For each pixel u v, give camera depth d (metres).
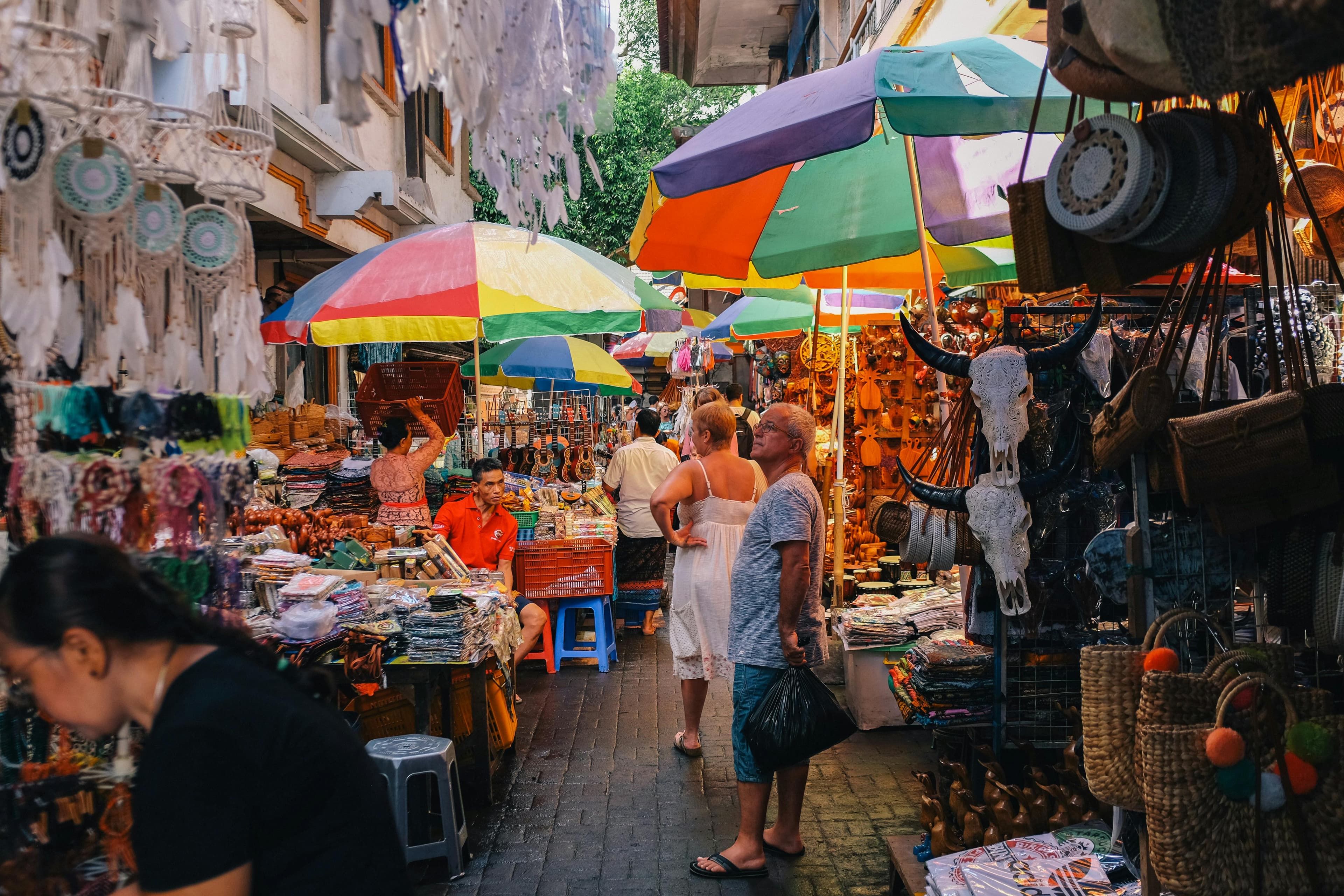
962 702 4.46
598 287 6.19
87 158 1.82
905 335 3.88
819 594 4.36
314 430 8.81
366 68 1.60
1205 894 2.17
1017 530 3.73
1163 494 2.94
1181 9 1.46
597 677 7.77
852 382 9.40
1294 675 2.67
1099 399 4.02
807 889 4.03
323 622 4.18
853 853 4.37
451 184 14.22
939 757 4.77
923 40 9.61
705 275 5.82
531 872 4.24
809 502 4.17
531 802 5.07
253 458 6.91
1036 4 2.17
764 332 10.55
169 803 1.54
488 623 5.07
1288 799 2.17
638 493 9.12
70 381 1.93
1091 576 3.09
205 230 2.04
